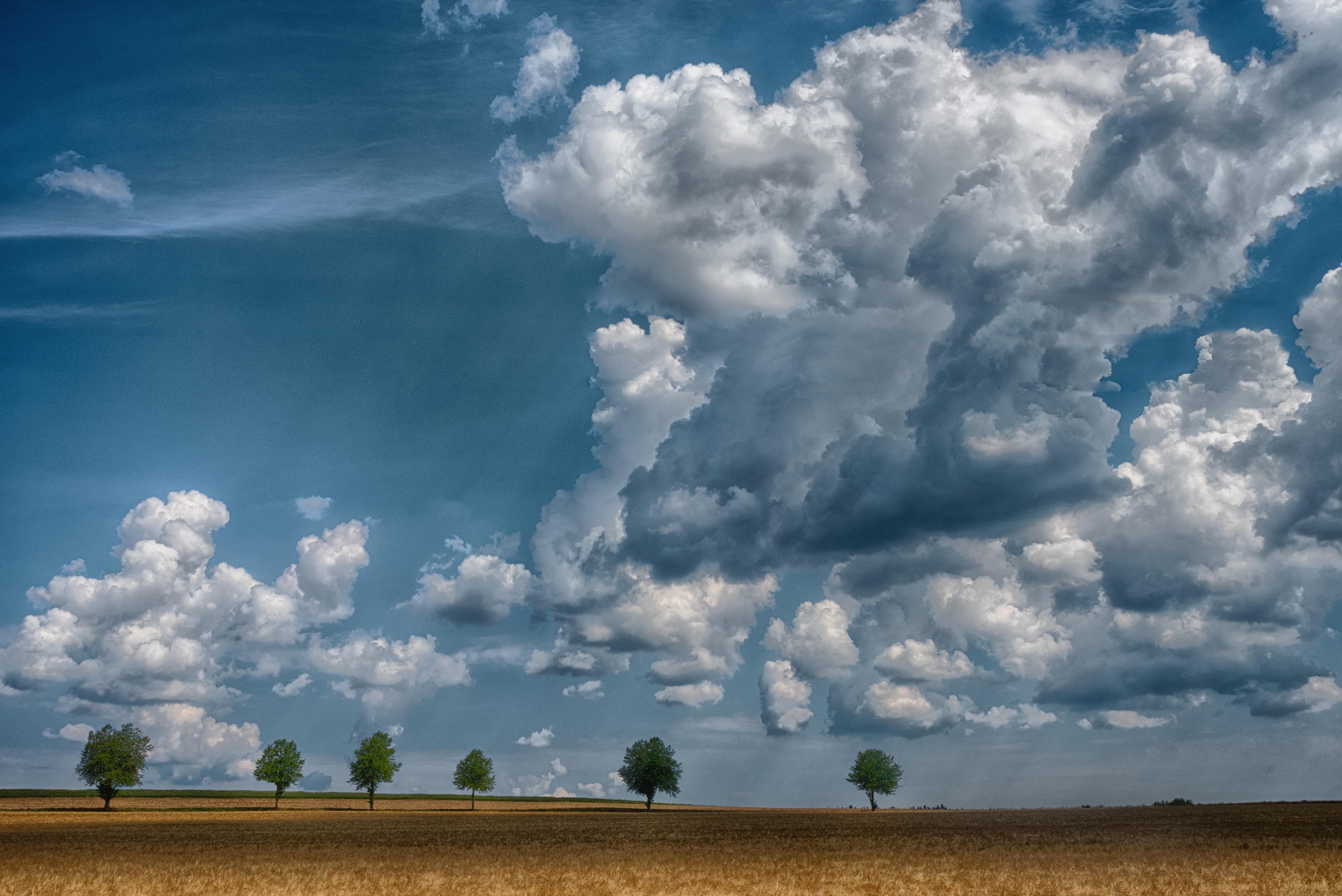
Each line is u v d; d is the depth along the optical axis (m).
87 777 143.25
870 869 45.47
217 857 58.47
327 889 41.44
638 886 40.75
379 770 157.12
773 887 39.12
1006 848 57.19
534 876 45.34
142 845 69.81
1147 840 59.91
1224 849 51.03
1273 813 94.12
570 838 77.25
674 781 166.75
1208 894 33.94
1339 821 76.00
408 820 121.56
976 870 43.50
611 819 128.00
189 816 126.75
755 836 78.00
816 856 54.00
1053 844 58.97
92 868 51.09
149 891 41.00
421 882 43.44
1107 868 42.84
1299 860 44.03
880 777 171.38
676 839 74.62
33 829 93.12
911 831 81.94
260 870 50.03
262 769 157.88
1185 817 92.38
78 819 116.12
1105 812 121.69
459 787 162.00
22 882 44.47
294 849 65.12
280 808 162.12
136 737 147.25
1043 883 38.19
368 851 63.75
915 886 38.78
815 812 167.38
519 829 96.88
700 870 46.94
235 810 149.25
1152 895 34.09
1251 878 37.91
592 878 44.03
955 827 87.75
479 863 53.78
